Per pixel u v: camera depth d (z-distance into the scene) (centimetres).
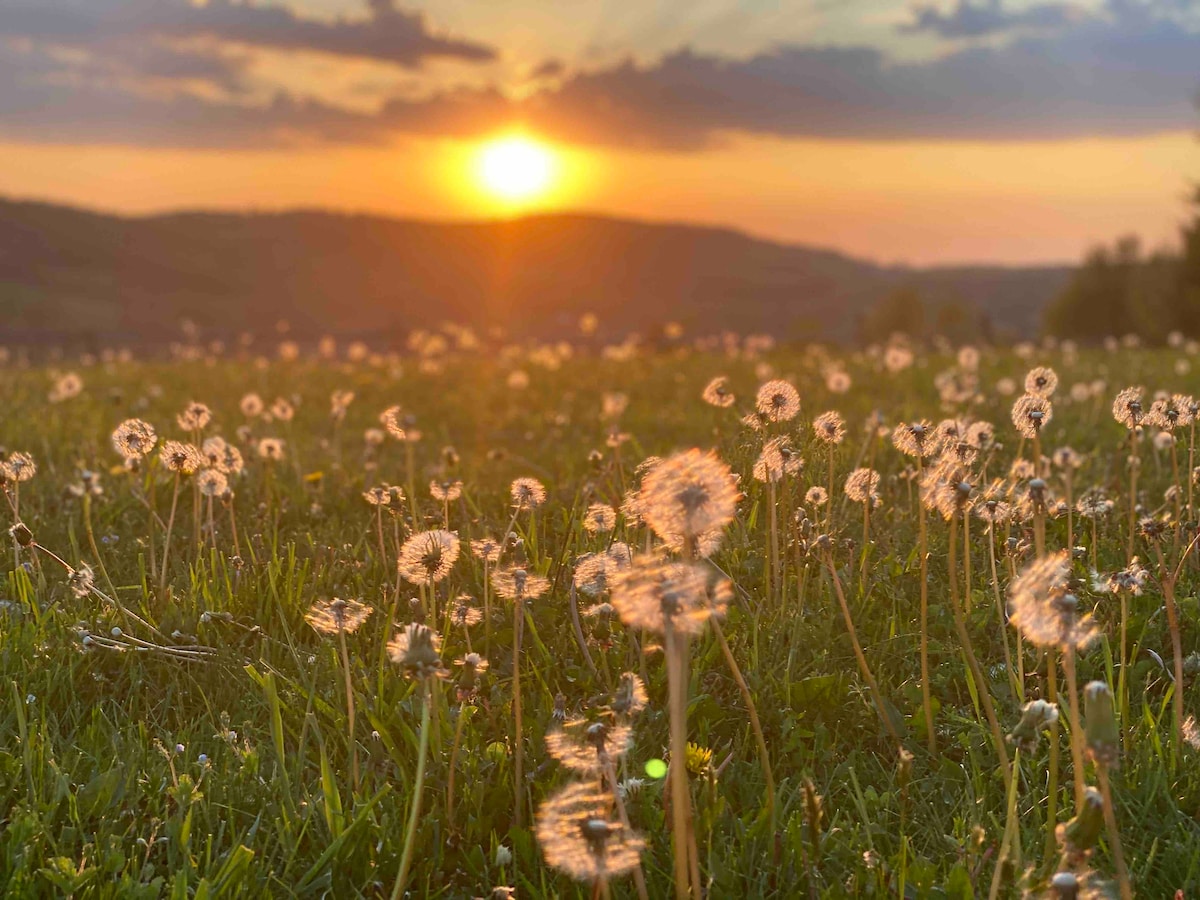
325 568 146
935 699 115
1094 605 128
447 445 298
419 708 111
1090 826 77
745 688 96
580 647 123
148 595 139
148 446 142
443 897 96
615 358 631
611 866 80
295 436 297
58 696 118
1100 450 233
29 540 132
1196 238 1723
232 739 108
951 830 102
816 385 334
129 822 101
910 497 157
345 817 99
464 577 146
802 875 94
